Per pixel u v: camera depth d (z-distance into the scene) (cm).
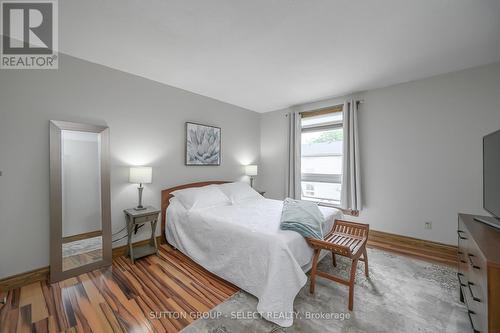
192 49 216
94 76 242
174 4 154
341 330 148
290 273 164
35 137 205
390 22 173
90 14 164
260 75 279
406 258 258
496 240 130
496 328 101
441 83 276
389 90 315
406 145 302
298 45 208
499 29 181
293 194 412
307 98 373
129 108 271
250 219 228
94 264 229
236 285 192
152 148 295
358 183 330
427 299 182
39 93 207
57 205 211
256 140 468
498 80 243
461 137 265
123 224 267
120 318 159
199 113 354
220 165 392
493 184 160
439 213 280
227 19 170
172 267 237
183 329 149
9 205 192
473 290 132
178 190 313
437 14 162
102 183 242
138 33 189
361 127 341
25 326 150
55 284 202
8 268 192
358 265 242
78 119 231
